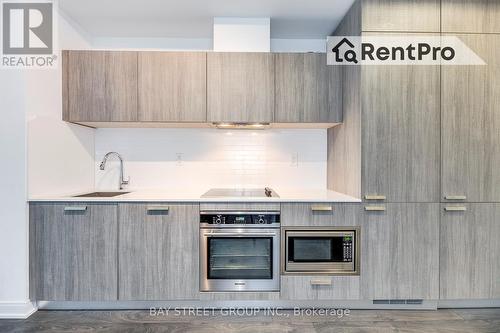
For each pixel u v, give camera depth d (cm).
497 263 248
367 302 254
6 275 239
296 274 246
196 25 297
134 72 270
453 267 246
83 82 269
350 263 246
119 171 321
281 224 245
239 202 245
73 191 287
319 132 325
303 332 219
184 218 245
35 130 244
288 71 273
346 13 273
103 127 317
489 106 247
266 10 269
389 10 243
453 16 245
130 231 244
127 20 288
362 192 244
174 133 322
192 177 322
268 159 324
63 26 272
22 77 236
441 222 246
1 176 237
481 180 247
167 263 245
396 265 245
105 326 227
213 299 246
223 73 271
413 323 232
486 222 247
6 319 236
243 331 220
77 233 243
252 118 272
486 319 238
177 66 271
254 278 246
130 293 245
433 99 244
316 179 325
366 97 242
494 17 246
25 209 239
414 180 245
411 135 244
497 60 247
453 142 246
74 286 243
